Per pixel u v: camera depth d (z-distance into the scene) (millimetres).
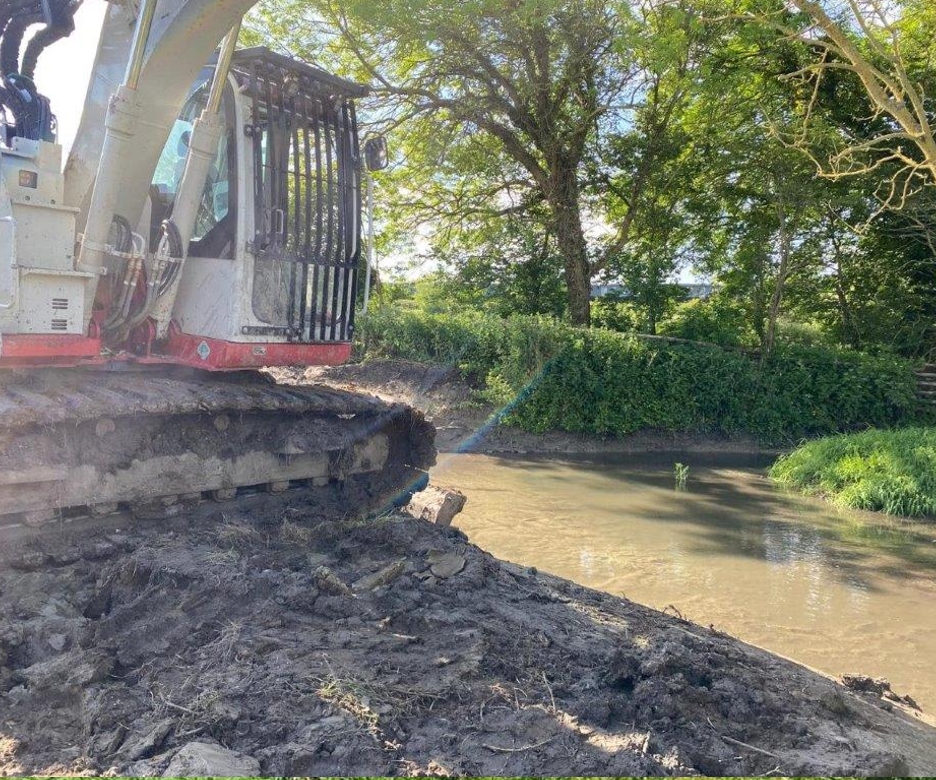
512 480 12609
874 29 17750
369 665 4305
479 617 5176
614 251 21172
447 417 16172
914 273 20938
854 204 19359
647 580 7996
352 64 18578
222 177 6477
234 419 6371
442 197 22328
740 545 9539
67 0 6242
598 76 18781
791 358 17875
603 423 15969
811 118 18125
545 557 8602
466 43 17062
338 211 6855
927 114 18812
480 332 17109
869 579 8469
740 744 4109
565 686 4387
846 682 5688
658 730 4070
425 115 19500
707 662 5020
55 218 5602
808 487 12867
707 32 17562
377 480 7289
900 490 11602
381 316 19188
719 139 19656
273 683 4039
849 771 4051
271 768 3463
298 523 6492
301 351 6695
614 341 16484
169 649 4441
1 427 5062
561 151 19875
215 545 5621
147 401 5676
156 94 5617
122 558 5270
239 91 6344
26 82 6367
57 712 3969
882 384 17453
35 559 5211
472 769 3600
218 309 6395
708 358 16953
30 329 5473
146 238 6504
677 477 13523
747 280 21031
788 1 11781
